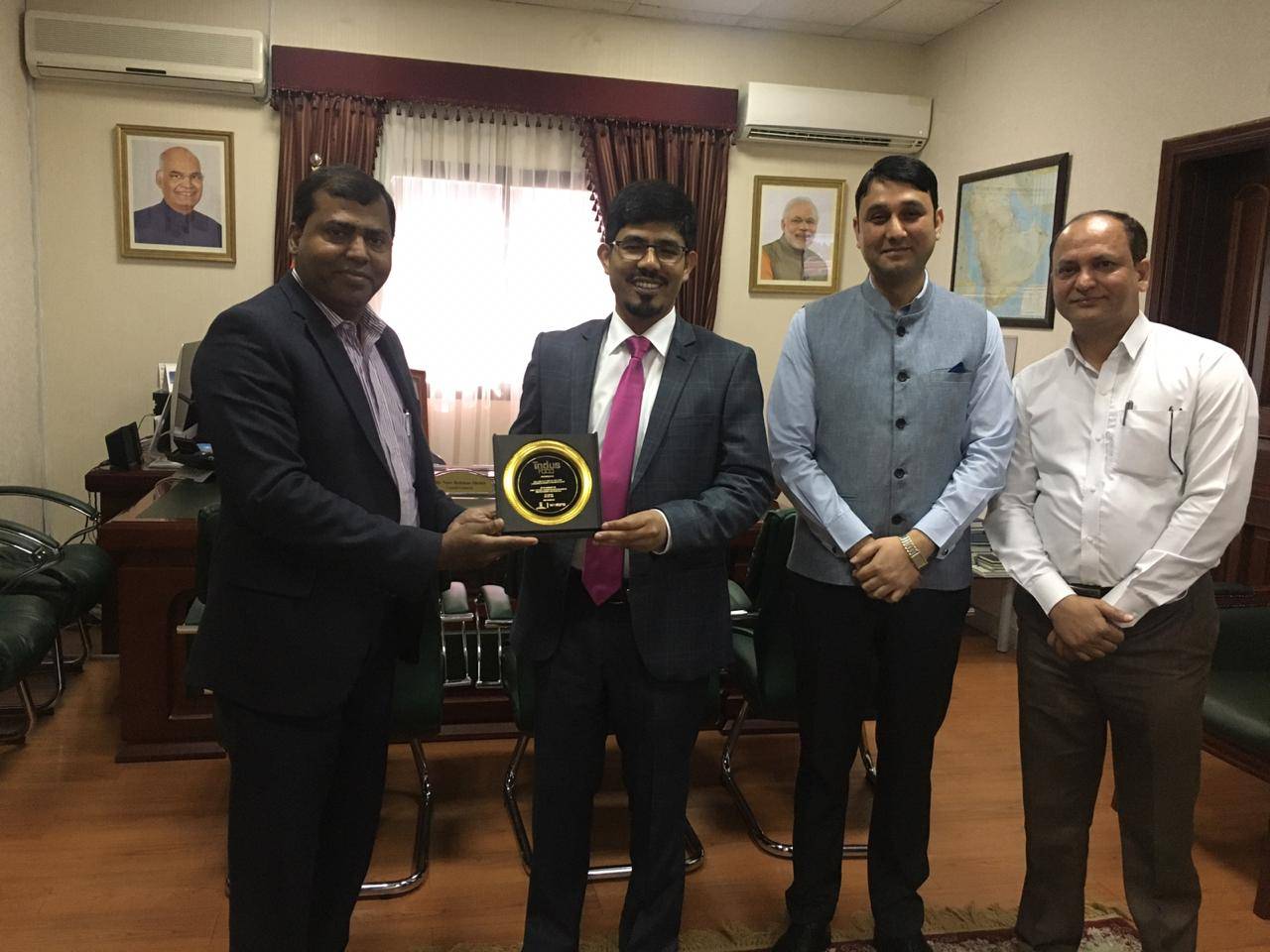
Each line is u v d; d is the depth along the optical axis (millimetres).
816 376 1831
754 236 4910
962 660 3914
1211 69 3209
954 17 4516
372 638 1503
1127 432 1707
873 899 1887
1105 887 2250
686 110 4633
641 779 1650
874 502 1758
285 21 4227
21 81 3941
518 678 2246
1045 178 4000
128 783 2619
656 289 1571
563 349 1701
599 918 2076
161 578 2736
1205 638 1716
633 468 1616
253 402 1371
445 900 2135
